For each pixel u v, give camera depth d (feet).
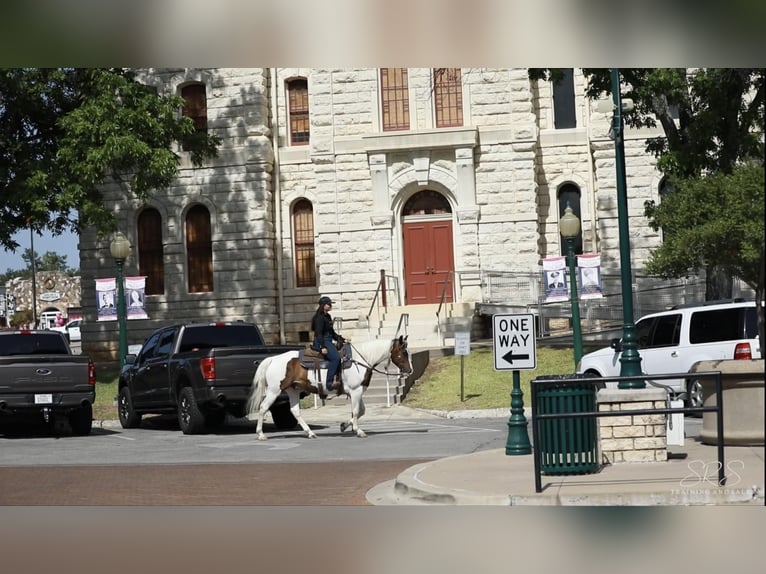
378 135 121.70
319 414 89.20
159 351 81.00
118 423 87.76
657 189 119.24
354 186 123.95
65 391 75.20
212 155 115.34
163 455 61.87
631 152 119.96
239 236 125.49
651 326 74.13
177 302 127.03
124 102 106.01
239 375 73.82
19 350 79.41
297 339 125.80
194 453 62.49
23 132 109.29
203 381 73.67
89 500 45.09
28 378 74.38
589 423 44.09
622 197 53.93
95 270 129.49
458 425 76.43
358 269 123.65
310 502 42.86
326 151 124.16
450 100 123.75
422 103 123.24
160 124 106.11
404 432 71.67
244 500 43.83
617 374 75.66
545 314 114.93
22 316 192.34
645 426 47.14
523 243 120.78
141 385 82.07
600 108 81.25
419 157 122.01
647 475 42.91
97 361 128.88
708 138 83.41
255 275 125.18
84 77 106.11
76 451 65.77
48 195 103.71
